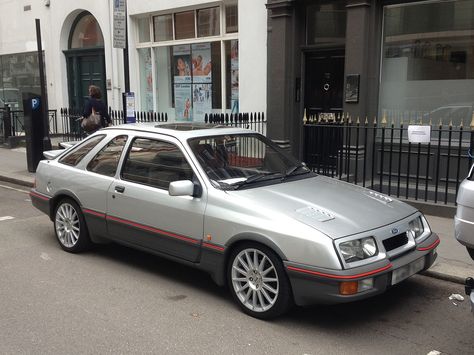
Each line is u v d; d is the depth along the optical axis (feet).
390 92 29.07
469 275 16.55
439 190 25.52
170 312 14.35
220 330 13.28
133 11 42.16
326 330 13.39
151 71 43.27
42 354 11.97
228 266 14.53
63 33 50.52
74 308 14.55
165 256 16.10
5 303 14.87
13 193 31.45
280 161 17.67
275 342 12.68
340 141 27.25
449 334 13.28
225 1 36.42
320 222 13.24
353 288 12.39
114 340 12.67
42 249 20.01
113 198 17.33
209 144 16.46
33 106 35.70
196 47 39.42
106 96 47.78
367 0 27.12
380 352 12.30
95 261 18.58
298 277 12.87
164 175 16.20
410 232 14.40
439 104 27.45
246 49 34.32
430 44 27.40
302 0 30.48
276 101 31.94
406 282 16.74
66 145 25.75
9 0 55.93
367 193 16.20
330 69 31.42
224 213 14.33
